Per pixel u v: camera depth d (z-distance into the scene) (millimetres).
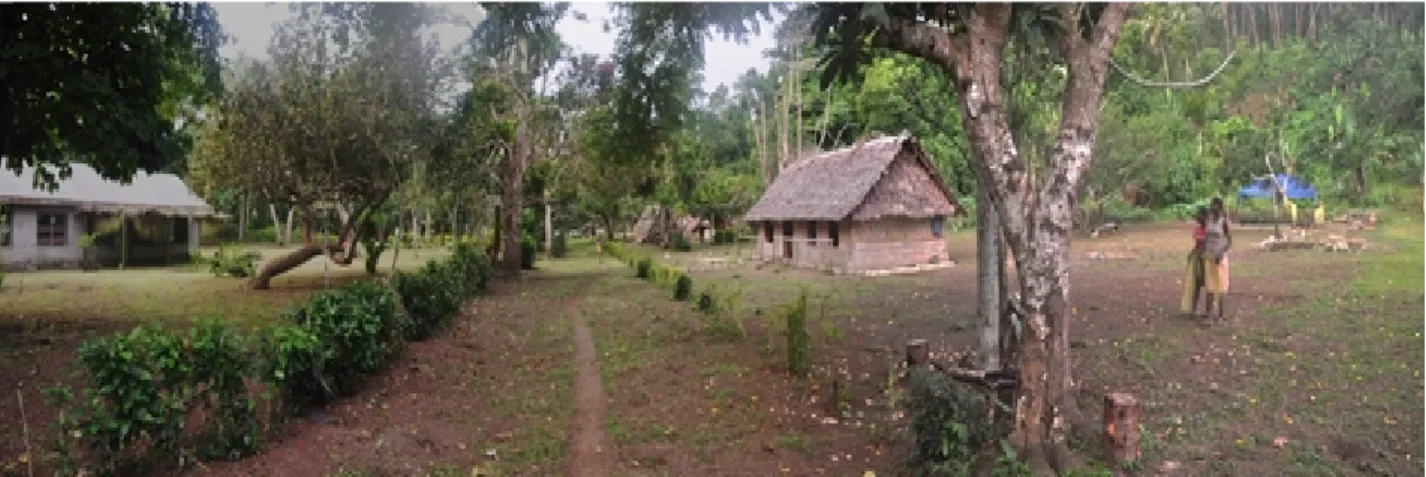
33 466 5828
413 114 18234
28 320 12828
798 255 24984
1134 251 24734
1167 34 41688
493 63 22656
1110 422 5992
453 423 7473
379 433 6969
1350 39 43938
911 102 11258
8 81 10391
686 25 9922
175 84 15117
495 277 23656
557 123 24219
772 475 6133
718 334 12016
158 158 11828
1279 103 40469
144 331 5621
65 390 5410
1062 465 5719
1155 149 31500
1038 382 5750
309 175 18766
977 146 5801
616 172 30031
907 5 5781
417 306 11320
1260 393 7738
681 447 6809
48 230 25891
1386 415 7020
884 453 6520
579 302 17344
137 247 29188
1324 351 9219
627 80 11945
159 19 12180
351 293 8820
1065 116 5914
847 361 9828
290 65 17703
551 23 10859
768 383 8805
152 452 5660
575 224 55125
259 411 6836
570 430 7367
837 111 43094
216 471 5762
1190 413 7250
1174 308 12672
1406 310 11555
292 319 7938
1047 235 5750
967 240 33125
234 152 18328
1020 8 5789
